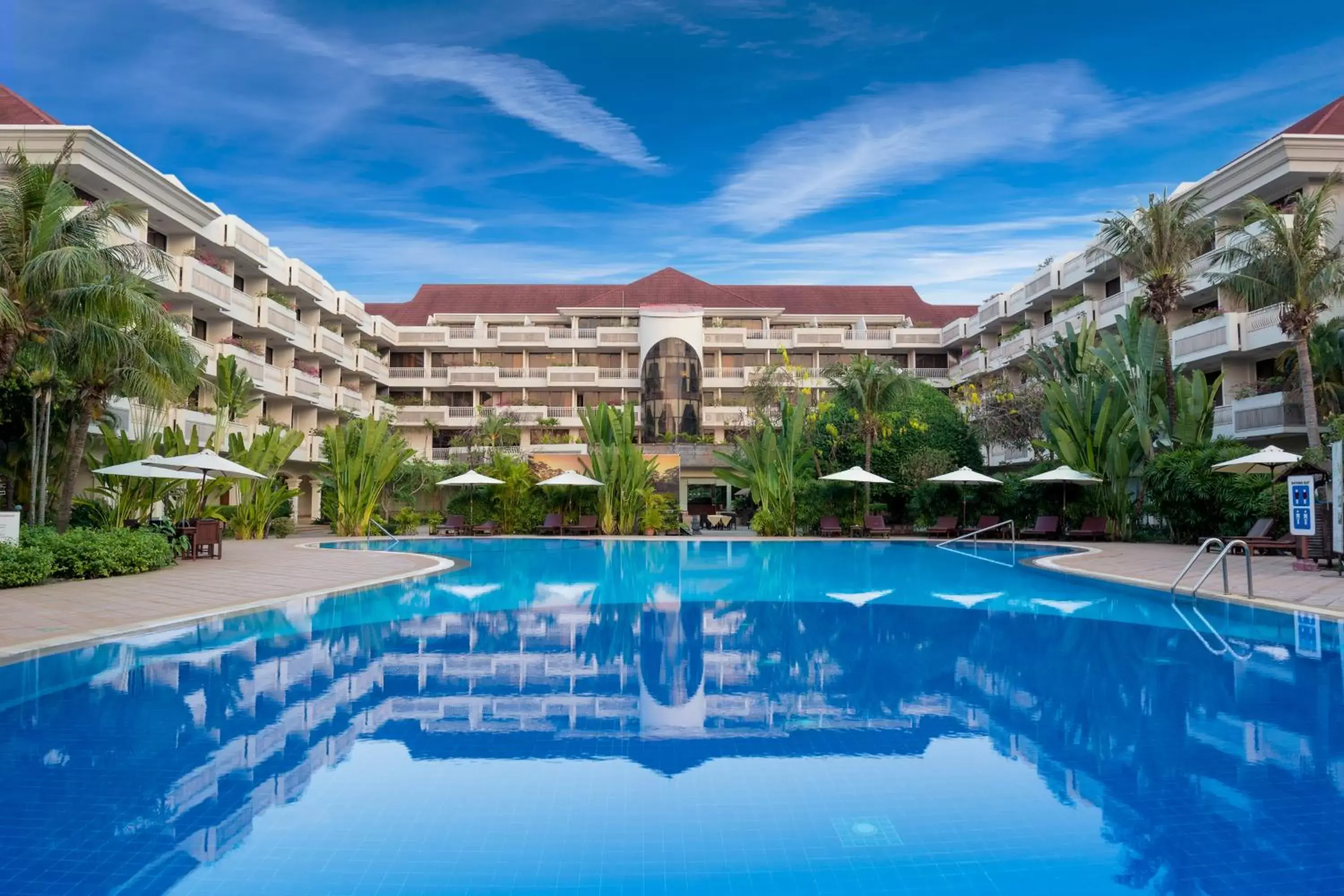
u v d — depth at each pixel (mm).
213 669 7312
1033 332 38969
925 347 51719
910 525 30422
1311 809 4094
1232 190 27078
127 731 5426
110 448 20188
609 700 6242
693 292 55469
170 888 3287
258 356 34281
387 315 55656
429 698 6289
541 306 56750
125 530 15469
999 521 27594
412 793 4320
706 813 4055
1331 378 23094
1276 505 18938
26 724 5578
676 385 49938
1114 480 25172
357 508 28781
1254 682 6871
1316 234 20406
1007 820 3967
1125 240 26031
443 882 3348
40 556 12633
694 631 9508
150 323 14930
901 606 11734
